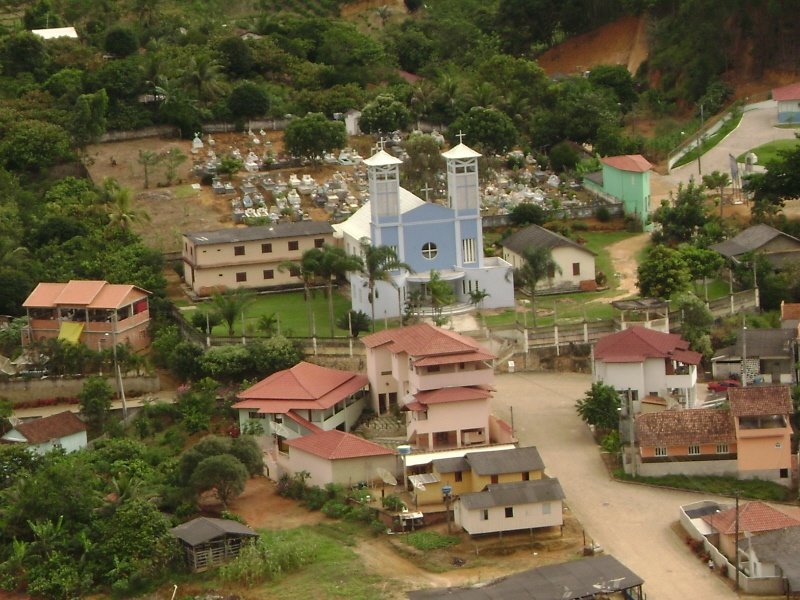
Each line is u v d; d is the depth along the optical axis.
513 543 124.25
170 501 132.50
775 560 115.31
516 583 112.38
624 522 127.94
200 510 133.00
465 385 142.12
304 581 119.81
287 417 143.12
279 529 129.00
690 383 147.50
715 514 124.50
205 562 123.56
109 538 124.88
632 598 114.12
